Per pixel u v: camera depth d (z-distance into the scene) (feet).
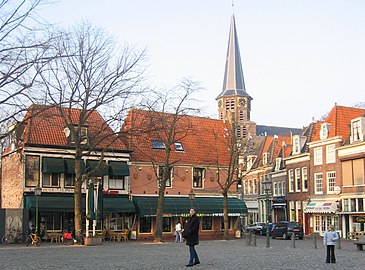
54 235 132.36
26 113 62.44
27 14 62.90
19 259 74.54
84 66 107.76
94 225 122.42
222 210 161.38
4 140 63.52
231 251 93.50
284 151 216.13
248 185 251.60
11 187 143.13
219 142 174.70
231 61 372.17
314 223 186.09
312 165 187.73
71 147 138.51
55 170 135.33
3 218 135.44
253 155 250.16
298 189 198.29
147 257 78.18
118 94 111.45
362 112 185.78
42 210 131.44
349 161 167.84
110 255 82.53
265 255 82.84
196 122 177.47
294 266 63.87
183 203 155.12
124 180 149.69
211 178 166.61
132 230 149.07
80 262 69.41
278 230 163.63
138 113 129.18
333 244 69.56
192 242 63.52
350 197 165.78
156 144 161.38
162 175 146.61
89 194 118.62
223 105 369.09
